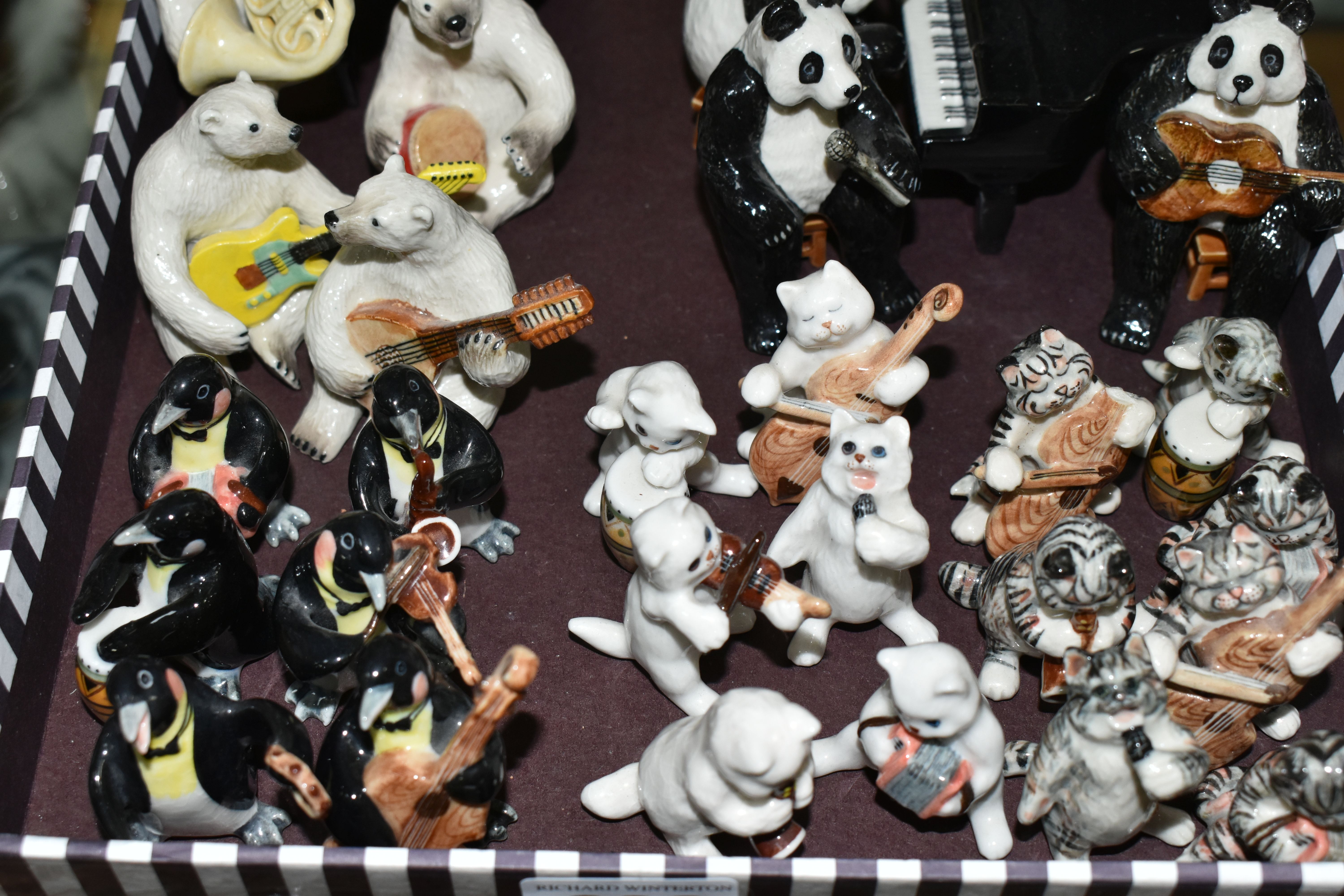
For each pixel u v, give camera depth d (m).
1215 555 2.60
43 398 3.19
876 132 3.29
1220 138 3.17
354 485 2.90
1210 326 2.96
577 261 3.81
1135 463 3.35
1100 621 2.70
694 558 2.48
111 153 3.66
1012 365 2.86
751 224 3.30
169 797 2.52
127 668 2.41
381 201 2.88
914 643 2.96
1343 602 2.68
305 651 2.67
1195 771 2.36
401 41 3.55
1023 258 3.82
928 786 2.50
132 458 2.97
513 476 3.37
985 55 3.39
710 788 2.43
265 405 3.04
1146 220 3.38
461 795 2.42
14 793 2.85
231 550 2.71
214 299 3.34
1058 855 2.68
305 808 2.43
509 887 2.50
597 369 3.56
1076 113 3.32
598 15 4.43
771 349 3.55
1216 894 2.42
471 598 3.15
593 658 3.05
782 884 2.45
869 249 3.49
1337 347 3.30
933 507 3.31
